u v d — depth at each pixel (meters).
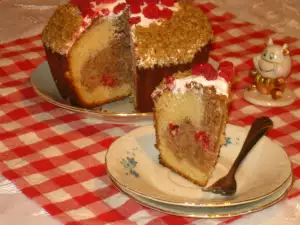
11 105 0.73
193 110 0.55
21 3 1.06
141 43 0.68
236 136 0.62
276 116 0.71
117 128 0.68
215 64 0.78
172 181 0.56
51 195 0.55
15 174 0.58
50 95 0.73
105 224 0.50
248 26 0.97
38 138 0.66
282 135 0.66
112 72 0.75
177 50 0.68
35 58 0.87
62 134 0.67
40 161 0.61
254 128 0.59
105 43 0.72
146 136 0.60
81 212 0.52
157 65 0.68
